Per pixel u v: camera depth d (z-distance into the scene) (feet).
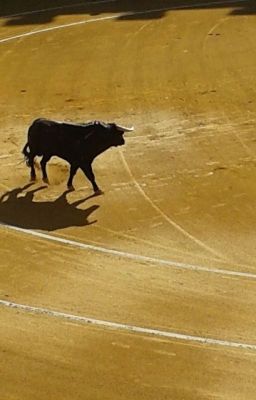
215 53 136.77
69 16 163.12
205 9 161.79
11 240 84.07
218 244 82.17
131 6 166.71
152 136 106.73
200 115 112.78
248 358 65.21
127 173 97.14
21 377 63.46
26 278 77.20
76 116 114.01
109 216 88.12
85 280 76.69
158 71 129.90
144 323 70.03
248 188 93.20
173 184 94.48
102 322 70.23
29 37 151.94
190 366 64.28
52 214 88.94
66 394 61.52
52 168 98.58
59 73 131.54
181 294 74.08
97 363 64.80
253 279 76.28
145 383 62.44
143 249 81.76
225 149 102.68
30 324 70.08
